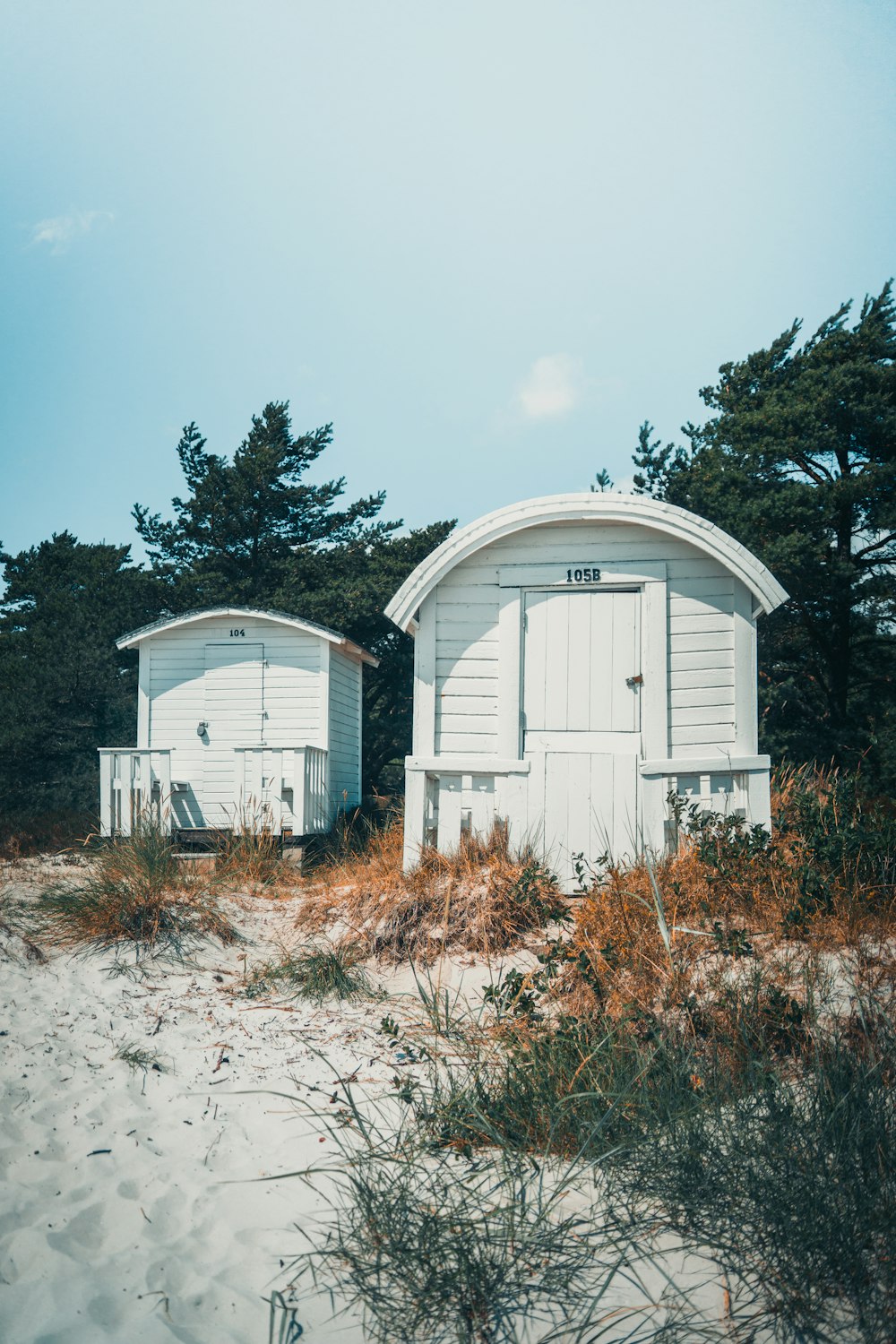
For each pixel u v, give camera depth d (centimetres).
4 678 2112
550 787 873
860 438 2027
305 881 1091
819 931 604
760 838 721
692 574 882
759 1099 408
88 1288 320
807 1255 327
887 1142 371
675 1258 341
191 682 1495
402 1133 444
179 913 798
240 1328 307
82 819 1593
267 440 2764
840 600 2008
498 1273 330
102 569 3209
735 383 2284
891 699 2106
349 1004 641
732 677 870
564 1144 420
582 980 573
